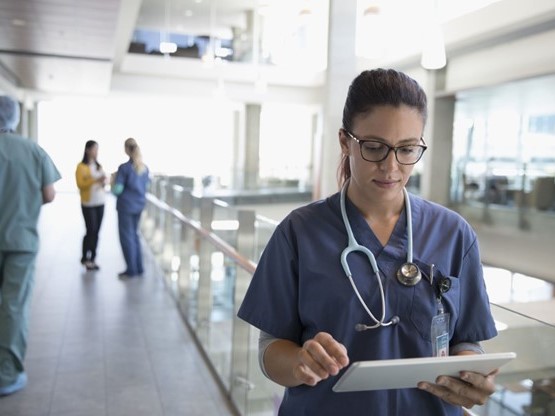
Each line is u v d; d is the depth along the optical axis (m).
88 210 5.81
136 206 5.50
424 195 9.57
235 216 2.79
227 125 17.06
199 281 3.59
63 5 5.74
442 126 8.80
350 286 0.98
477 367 0.86
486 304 1.05
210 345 3.35
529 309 2.79
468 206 9.54
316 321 1.00
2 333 2.75
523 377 1.09
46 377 3.01
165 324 4.04
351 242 1.01
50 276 5.52
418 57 7.77
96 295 4.81
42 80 11.89
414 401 1.00
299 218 1.07
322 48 11.60
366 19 4.99
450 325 1.01
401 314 0.99
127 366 3.21
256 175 10.44
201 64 12.48
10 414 2.58
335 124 3.46
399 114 0.91
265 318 1.06
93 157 5.81
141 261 5.68
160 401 2.77
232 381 2.76
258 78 10.53
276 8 10.12
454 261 1.04
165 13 10.98
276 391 2.26
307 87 13.77
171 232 5.18
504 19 6.14
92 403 2.72
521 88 7.12
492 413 1.21
